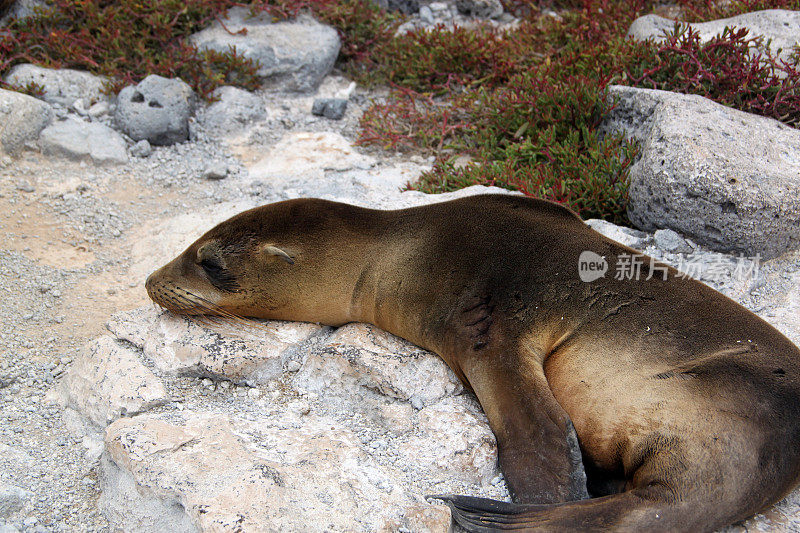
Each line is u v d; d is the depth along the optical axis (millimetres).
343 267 5133
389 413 4578
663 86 7914
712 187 6008
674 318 4234
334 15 9992
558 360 4344
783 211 5992
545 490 3881
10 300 5910
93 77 8805
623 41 8594
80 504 4039
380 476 3971
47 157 7809
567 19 10102
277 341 5125
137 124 8219
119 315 5512
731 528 3848
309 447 4125
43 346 5426
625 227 6578
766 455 3672
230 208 7266
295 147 8570
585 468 4250
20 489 4016
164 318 5395
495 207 5090
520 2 11242
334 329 5438
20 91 8312
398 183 7883
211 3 9547
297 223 5246
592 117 7918
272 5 9898
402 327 4977
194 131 8578
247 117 8906
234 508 3555
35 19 9055
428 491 4105
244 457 3896
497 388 4238
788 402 3793
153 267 6488
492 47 9719
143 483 3773
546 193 6977
